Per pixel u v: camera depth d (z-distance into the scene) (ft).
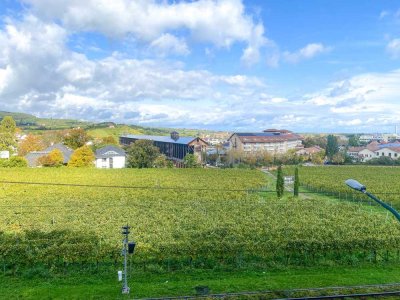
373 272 113.70
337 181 317.83
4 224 160.35
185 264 121.60
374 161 516.73
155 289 97.09
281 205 201.46
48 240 124.67
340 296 89.56
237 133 607.37
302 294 92.12
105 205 198.90
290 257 127.65
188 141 527.40
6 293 95.61
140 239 133.28
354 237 130.41
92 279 108.27
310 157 553.23
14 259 113.50
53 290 97.19
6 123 508.12
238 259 120.78
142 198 230.27
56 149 404.36
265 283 101.30
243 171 388.37
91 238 127.34
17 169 354.13
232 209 188.75
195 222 159.12
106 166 445.37
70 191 253.85
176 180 316.19
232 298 89.66
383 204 55.26
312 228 145.89
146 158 422.82
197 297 89.45
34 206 194.90
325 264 122.72
